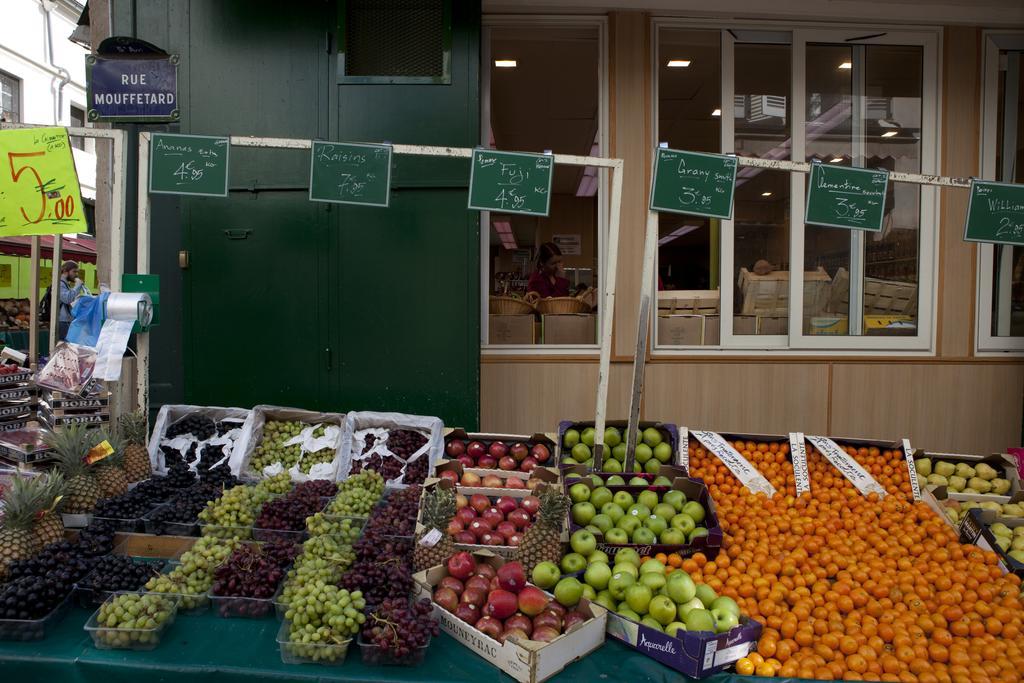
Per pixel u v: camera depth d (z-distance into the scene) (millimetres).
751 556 2588
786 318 4988
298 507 2596
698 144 5449
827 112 4977
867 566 2561
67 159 2896
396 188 4281
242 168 4297
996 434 4977
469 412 4340
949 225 4941
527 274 7117
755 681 1975
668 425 3629
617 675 1988
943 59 4883
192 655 1999
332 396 4355
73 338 2939
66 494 2643
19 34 12344
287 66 4270
